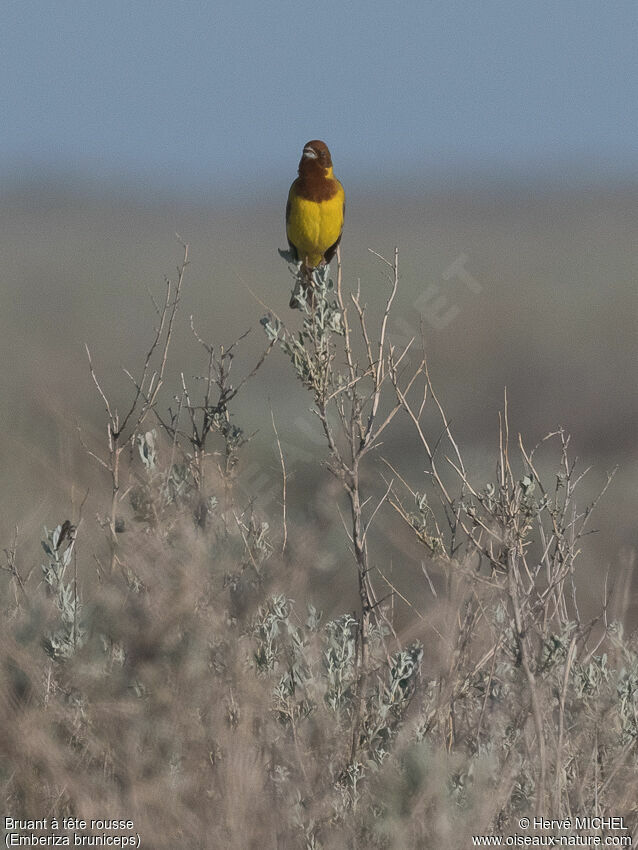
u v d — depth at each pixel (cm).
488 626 910
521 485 907
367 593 902
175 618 769
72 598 841
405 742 795
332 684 838
